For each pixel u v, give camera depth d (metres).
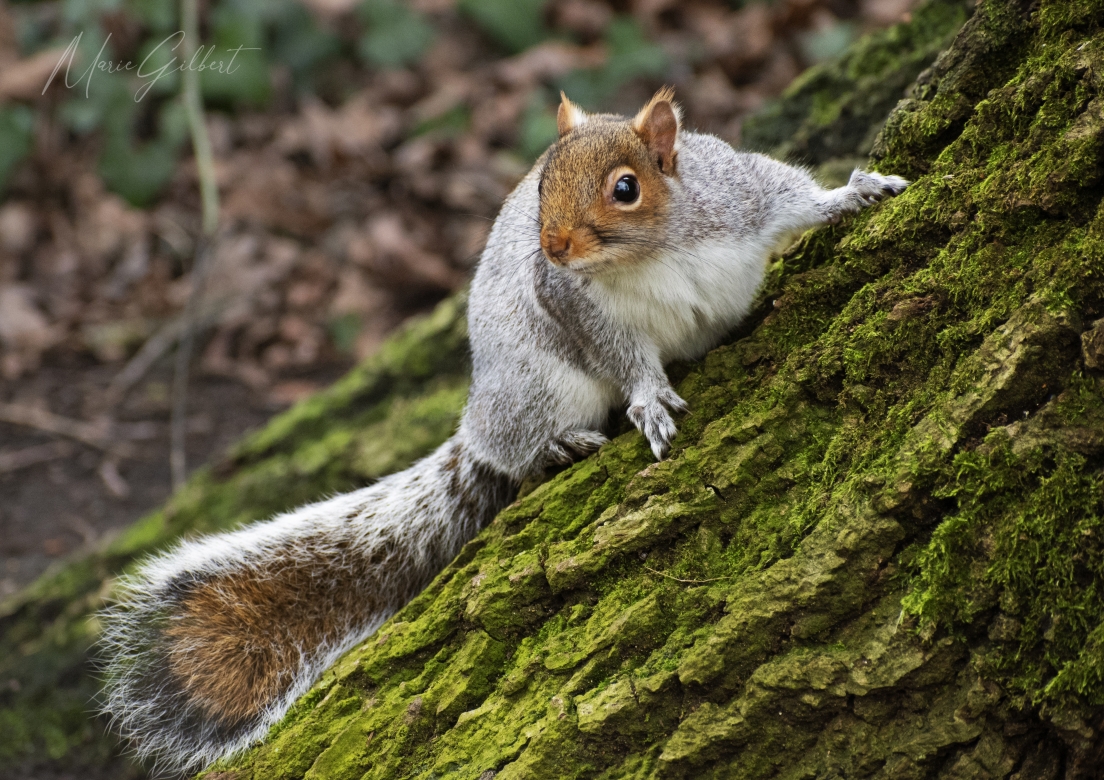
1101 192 4.95
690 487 5.41
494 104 15.98
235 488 10.63
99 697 9.14
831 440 5.32
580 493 5.89
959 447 4.75
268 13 16.91
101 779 8.88
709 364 6.04
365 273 14.89
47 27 17.36
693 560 5.26
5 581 11.02
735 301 6.45
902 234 5.66
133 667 6.64
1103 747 4.39
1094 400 4.61
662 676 4.94
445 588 5.90
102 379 14.42
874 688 4.61
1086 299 4.70
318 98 17.08
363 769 5.46
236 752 6.11
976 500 4.66
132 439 13.33
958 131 6.05
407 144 16.25
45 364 14.73
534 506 5.96
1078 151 4.95
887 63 8.92
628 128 6.38
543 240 6.11
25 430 13.53
